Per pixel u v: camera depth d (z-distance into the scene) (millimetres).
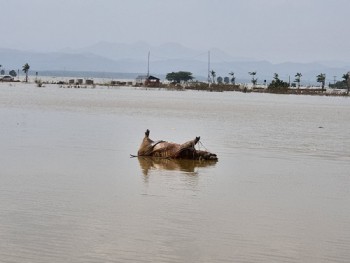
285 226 13859
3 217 13867
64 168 21250
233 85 159250
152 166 22594
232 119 48219
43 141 28828
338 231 13547
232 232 13188
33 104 58844
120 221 13797
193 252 11719
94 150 26531
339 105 84625
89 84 160125
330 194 17875
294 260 11430
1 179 18656
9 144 27234
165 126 39781
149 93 109500
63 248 11703
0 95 77688
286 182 19766
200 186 18578
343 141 33125
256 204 16125
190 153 24406
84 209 14875
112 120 43125
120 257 11289
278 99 102875
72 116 45219
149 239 12453
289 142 31859
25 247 11695
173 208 15281
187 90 152375
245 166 23172
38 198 16016
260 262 11250
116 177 19859
